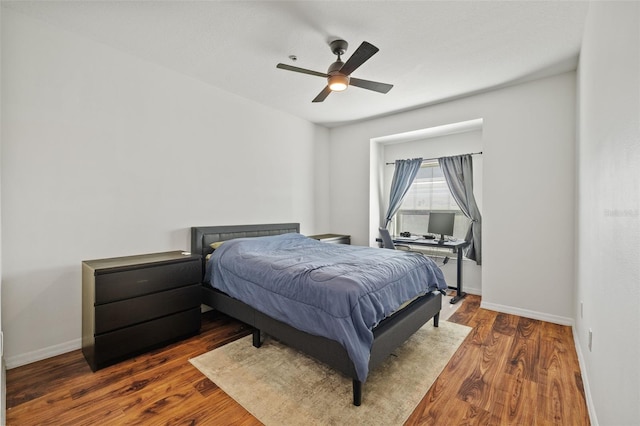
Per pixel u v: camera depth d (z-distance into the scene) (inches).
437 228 172.6
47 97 91.5
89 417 65.9
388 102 153.5
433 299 109.5
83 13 86.0
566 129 119.1
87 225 100.1
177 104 123.7
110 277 86.7
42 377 81.1
